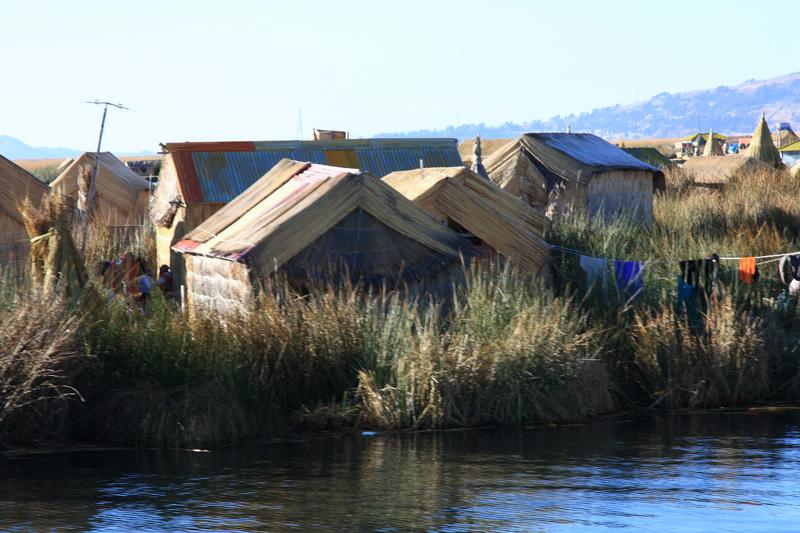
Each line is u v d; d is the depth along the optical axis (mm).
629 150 74812
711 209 44906
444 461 18844
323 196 25328
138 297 31281
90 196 40781
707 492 16594
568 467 18406
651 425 22344
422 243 25734
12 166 38469
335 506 15711
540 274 28031
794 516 15164
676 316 26062
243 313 23547
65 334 20594
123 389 20984
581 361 23000
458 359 22219
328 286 23938
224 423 20641
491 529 14531
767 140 77812
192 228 37969
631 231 35688
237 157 40250
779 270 27922
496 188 29234
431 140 45469
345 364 22688
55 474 17891
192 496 16375
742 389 24906
